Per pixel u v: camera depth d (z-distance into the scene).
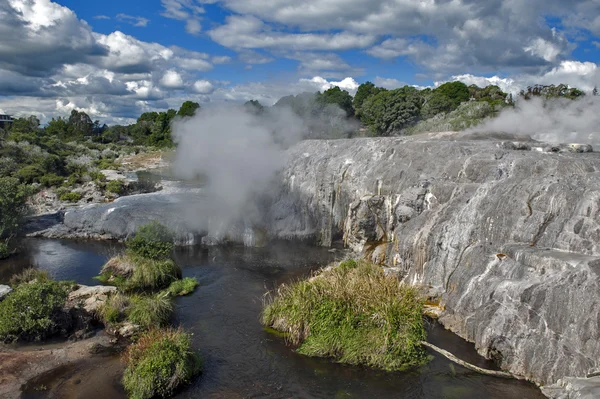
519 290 18.69
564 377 15.76
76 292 25.36
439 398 16.81
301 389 17.58
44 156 69.81
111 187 57.41
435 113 68.25
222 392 17.39
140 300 23.77
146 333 20.05
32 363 19.12
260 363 19.34
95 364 19.19
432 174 30.33
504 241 22.19
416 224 27.22
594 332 15.91
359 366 19.02
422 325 20.06
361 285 21.62
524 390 16.78
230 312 24.42
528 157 26.92
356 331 19.91
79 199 53.81
